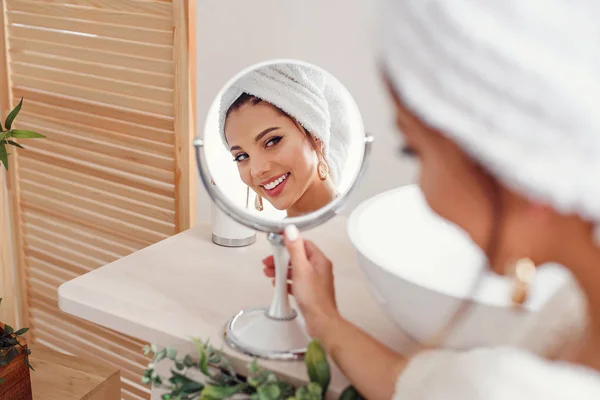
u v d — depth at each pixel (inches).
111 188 72.4
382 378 29.8
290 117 34.5
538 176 18.2
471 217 20.8
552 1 17.7
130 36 65.2
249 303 39.3
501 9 17.8
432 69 18.4
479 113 18.1
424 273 39.3
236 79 34.0
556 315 27.1
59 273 81.0
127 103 67.7
